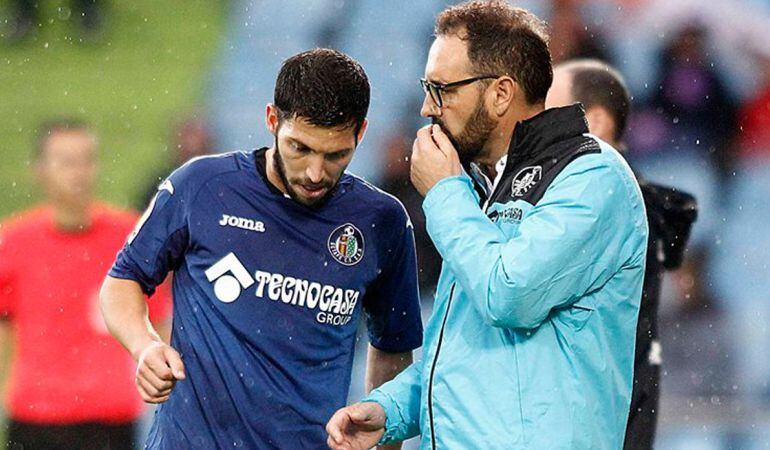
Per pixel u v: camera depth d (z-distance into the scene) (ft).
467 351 40.78
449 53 41.70
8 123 152.46
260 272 45.52
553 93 58.44
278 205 45.62
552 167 40.52
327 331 46.29
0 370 72.59
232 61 148.25
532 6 121.60
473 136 42.01
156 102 154.10
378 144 117.08
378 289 48.34
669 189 57.93
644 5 120.57
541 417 39.52
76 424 71.87
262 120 141.79
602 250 39.75
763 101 117.70
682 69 118.01
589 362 40.22
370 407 44.01
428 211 40.93
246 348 45.47
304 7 145.48
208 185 45.78
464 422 40.27
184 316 46.03
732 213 115.44
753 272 112.06
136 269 46.19
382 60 133.49
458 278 40.04
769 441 96.53
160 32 165.17
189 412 45.55
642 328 54.80
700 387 104.12
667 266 58.54
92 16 167.12
